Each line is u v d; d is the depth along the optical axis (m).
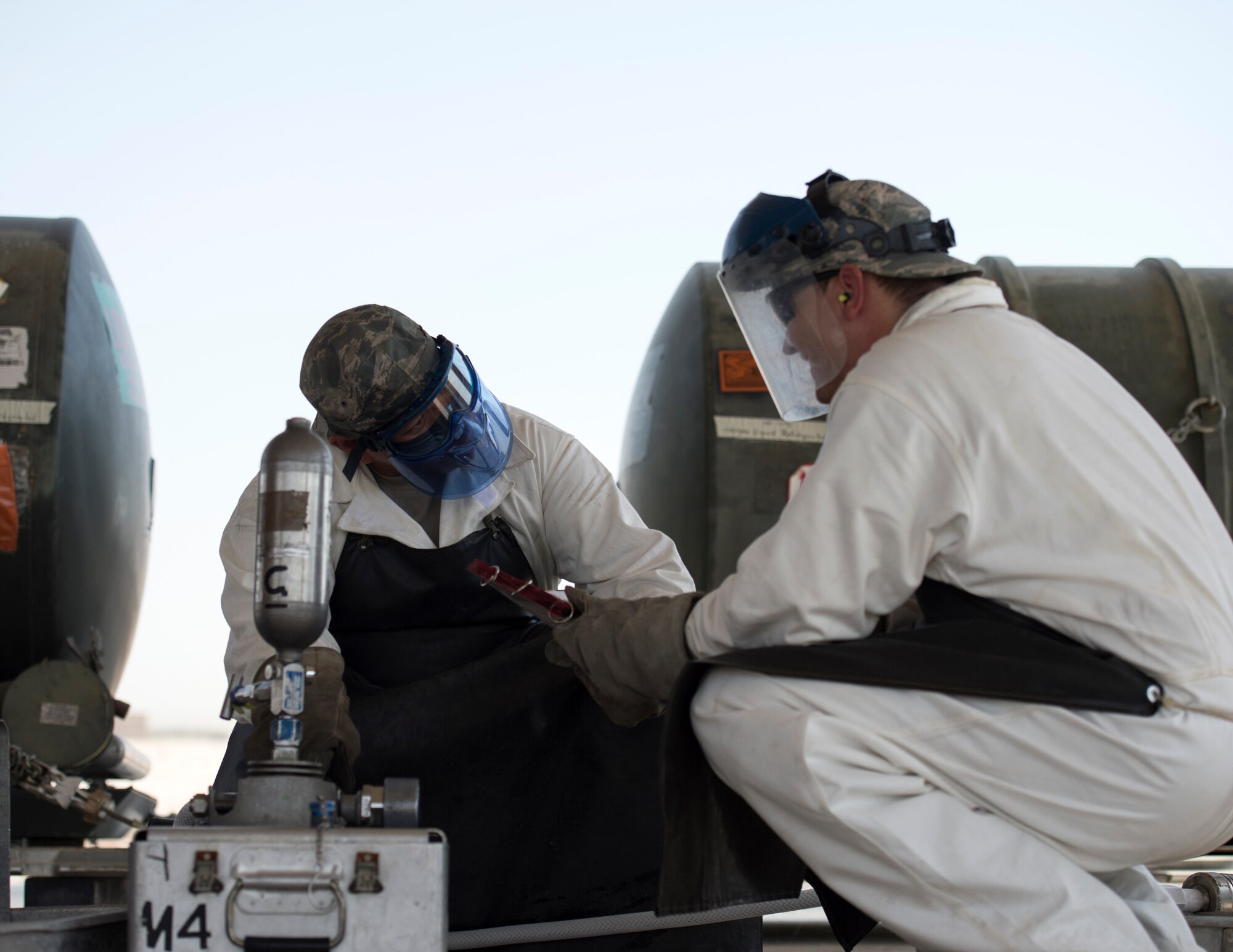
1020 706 1.63
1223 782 1.60
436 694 2.24
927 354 1.74
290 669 1.62
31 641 3.73
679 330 4.39
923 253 1.91
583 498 2.44
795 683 1.73
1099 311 4.14
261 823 1.57
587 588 2.46
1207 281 4.27
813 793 1.64
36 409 3.74
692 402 4.17
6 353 3.76
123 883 3.14
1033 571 1.65
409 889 1.49
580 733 2.28
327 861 1.48
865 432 1.71
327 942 1.47
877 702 1.69
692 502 4.10
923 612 1.83
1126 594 1.62
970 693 1.63
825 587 1.71
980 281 1.91
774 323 1.99
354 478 2.37
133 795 3.84
